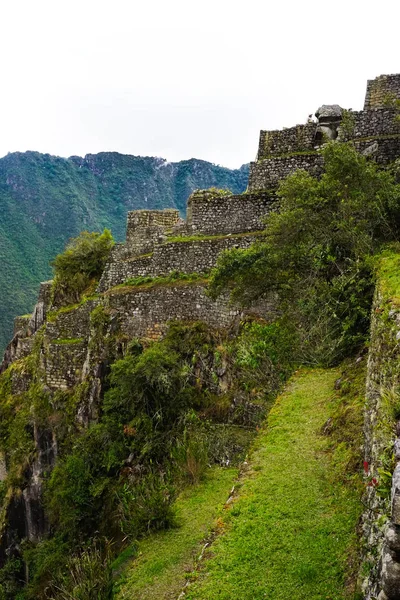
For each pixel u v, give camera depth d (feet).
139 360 56.29
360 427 28.19
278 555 22.11
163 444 52.37
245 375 50.29
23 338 91.76
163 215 71.77
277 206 61.77
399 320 22.26
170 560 33.58
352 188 45.55
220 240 62.59
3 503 71.10
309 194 47.01
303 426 32.32
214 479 43.24
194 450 44.52
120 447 54.24
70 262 80.23
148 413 55.16
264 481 27.43
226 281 49.67
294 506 24.90
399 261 35.32
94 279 78.95
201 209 66.90
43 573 53.52
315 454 28.91
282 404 35.81
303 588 19.95
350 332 41.42
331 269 45.44
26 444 70.74
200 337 58.23
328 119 65.05
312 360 42.78
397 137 58.49
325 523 23.18
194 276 63.52
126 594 31.68
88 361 65.51
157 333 62.59
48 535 62.13
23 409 75.87
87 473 55.26
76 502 54.65
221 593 20.72
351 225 43.60
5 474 76.48
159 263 66.64
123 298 65.41
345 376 36.78
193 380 56.03
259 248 49.21
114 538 48.73
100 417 61.52
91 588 33.55
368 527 18.67
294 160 63.21
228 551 23.04
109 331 64.49
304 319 45.32
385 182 45.14
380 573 14.05
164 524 37.70
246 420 49.06
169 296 62.28
